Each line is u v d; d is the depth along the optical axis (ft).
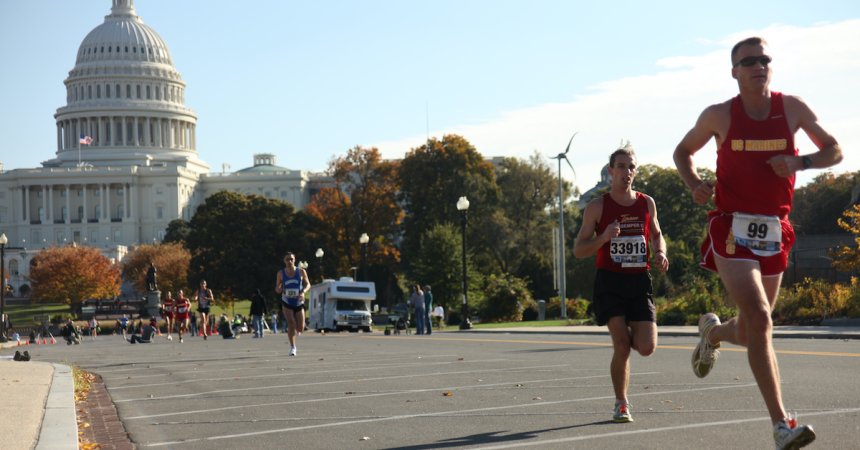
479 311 270.05
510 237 400.47
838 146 29.37
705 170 387.34
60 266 593.83
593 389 49.34
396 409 44.50
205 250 465.47
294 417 43.21
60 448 34.27
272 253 460.14
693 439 32.40
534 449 32.01
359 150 476.13
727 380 51.16
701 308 145.28
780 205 29.99
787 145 29.76
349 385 56.85
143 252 637.30
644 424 36.22
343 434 37.45
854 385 47.01
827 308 121.29
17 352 95.96
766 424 34.88
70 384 57.57
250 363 81.87
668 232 386.73
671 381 51.78
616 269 37.45
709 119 30.30
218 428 40.75
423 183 443.32
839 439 31.32
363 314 251.60
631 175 37.50
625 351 36.99
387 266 470.80
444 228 295.07
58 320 497.87
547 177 441.27
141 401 52.75
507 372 62.08
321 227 474.08
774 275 30.12
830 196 362.33
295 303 91.40
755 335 28.40
